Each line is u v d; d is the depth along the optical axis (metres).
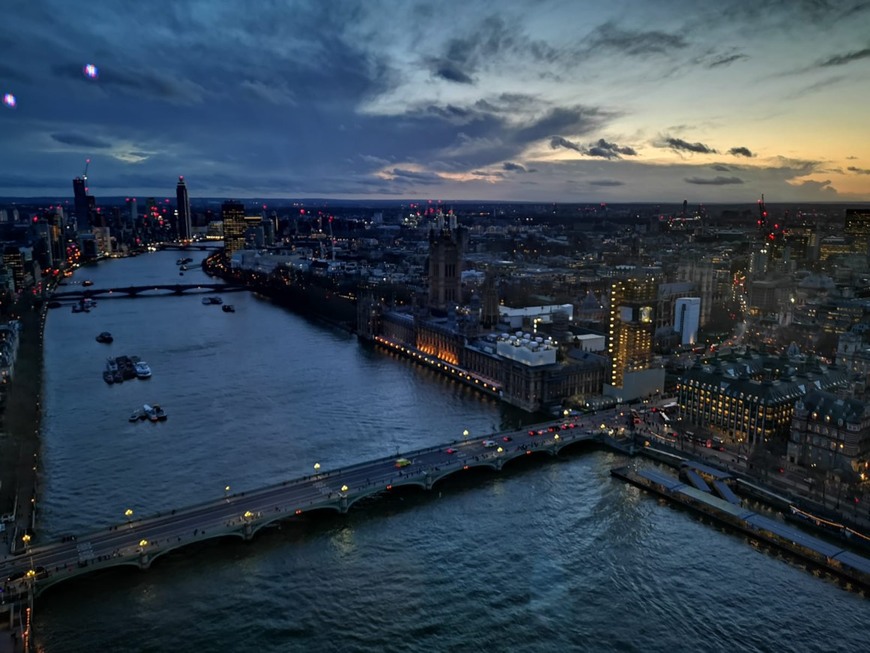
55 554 172.50
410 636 147.88
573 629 150.62
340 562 177.62
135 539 180.25
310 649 143.62
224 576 170.75
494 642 146.00
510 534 192.75
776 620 154.00
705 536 191.75
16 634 143.12
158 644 144.88
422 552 182.88
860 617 155.12
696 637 148.12
